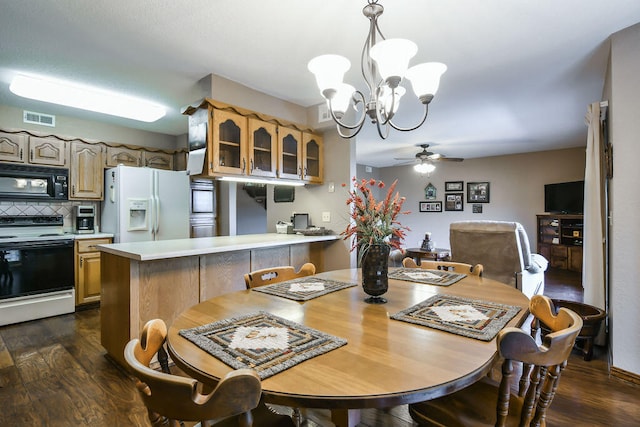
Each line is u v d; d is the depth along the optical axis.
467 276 2.06
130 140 4.54
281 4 1.84
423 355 0.96
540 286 3.94
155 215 4.10
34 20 1.99
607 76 2.62
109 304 2.54
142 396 0.82
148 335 1.02
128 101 3.33
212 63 2.57
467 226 3.49
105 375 2.30
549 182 6.56
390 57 1.45
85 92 3.07
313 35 2.17
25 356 2.60
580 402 1.98
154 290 2.37
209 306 1.45
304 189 3.99
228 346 1.02
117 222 3.87
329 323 1.23
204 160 2.71
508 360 0.91
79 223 4.07
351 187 3.53
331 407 0.76
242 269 2.92
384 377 0.84
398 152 6.60
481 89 3.21
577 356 2.60
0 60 2.51
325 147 3.75
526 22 2.04
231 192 4.68
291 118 3.52
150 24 2.04
